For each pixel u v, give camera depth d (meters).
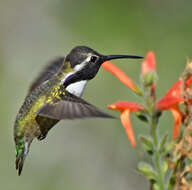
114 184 12.86
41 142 13.85
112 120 13.18
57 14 14.91
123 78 6.57
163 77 12.59
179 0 13.41
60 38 14.56
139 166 6.09
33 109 6.66
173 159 5.96
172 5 13.42
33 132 6.72
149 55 6.68
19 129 6.72
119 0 13.65
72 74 6.36
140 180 12.48
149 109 6.27
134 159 12.66
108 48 13.32
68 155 13.73
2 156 13.13
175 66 12.77
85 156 13.49
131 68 12.88
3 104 13.83
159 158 6.05
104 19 13.65
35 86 7.13
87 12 13.97
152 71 6.48
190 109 6.15
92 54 6.41
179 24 13.23
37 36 15.12
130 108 6.31
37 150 13.75
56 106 5.47
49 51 14.76
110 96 12.94
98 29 13.63
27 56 14.91
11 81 14.41
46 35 14.99
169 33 13.20
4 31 15.24
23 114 6.74
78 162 13.56
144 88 6.41
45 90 6.52
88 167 13.37
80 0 14.28
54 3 15.03
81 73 6.36
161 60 12.91
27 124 6.70
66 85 6.32
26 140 6.70
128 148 12.82
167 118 10.64
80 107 5.04
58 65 7.28
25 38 15.17
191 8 13.32
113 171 12.98
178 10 13.38
